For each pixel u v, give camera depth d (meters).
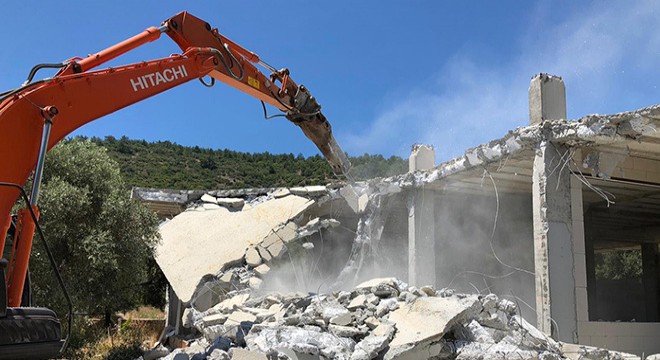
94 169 12.90
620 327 11.39
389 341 8.41
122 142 55.91
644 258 21.09
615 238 21.47
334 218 18.45
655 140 11.40
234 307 11.95
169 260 16.16
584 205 17.94
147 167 50.41
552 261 11.02
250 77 8.39
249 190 18.23
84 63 6.60
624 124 10.49
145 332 17.42
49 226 11.43
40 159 5.63
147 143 57.56
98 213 12.55
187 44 7.88
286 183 48.94
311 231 16.50
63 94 6.18
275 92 8.72
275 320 10.20
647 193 15.70
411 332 8.48
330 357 8.16
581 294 11.12
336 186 17.08
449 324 8.45
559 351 8.81
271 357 8.43
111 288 12.48
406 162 16.55
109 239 12.11
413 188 15.91
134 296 14.14
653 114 9.91
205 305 15.12
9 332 5.09
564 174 11.42
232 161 56.53
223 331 10.12
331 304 9.75
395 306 9.30
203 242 16.50
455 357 8.42
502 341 8.73
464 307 8.73
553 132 11.36
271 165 55.19
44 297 10.91
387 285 10.02
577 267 11.21
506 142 12.34
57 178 12.10
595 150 11.90
